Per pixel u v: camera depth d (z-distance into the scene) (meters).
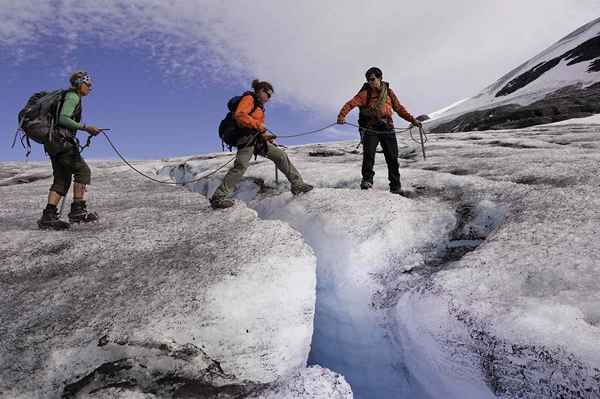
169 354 2.56
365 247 4.09
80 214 4.87
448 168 7.28
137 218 5.06
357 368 3.62
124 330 2.62
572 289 2.60
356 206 4.92
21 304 2.99
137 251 3.88
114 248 3.98
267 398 2.54
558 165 5.95
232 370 2.63
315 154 12.95
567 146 9.19
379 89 5.70
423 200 5.49
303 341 2.95
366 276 3.92
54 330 2.67
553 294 2.60
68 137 4.36
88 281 3.29
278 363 2.74
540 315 2.43
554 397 2.21
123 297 2.99
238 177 5.16
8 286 3.29
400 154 11.20
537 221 3.69
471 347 2.62
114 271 3.45
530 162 6.58
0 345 2.57
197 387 2.54
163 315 2.73
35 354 2.50
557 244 3.16
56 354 2.48
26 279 3.41
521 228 3.62
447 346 2.77
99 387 2.43
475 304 2.73
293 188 5.78
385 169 7.76
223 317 2.76
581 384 2.11
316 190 5.88
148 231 4.44
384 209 4.76
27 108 4.24
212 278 3.11
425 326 2.93
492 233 3.82
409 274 3.88
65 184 4.74
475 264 3.19
